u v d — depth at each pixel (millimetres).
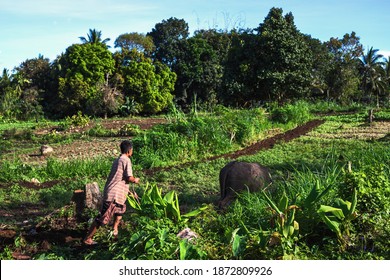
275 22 45156
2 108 49750
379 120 29875
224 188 9359
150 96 49625
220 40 59625
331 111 39719
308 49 46938
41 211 10797
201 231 7398
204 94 53906
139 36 60188
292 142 21031
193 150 17859
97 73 49562
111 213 7844
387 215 6973
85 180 13812
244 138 20984
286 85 45531
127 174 8031
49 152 21719
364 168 8250
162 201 7781
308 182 8195
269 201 6953
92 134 29656
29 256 7566
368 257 6391
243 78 46031
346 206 6781
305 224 6992
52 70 54594
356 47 69062
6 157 21062
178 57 54031
